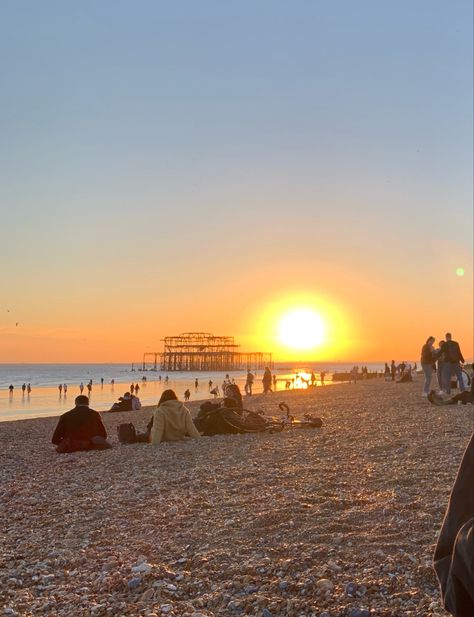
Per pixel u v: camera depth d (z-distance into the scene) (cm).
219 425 1481
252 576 501
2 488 951
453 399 1955
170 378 13688
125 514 736
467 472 201
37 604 468
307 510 695
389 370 7219
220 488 851
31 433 1902
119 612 448
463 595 184
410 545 557
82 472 1058
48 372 19262
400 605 433
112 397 5862
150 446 1334
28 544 634
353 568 507
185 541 612
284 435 1416
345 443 1223
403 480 830
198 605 455
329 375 12350
